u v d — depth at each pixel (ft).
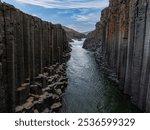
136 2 64.85
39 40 65.67
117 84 89.15
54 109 56.24
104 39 160.76
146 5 57.21
